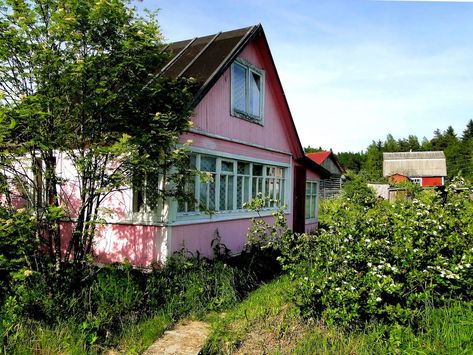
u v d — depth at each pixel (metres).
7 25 4.91
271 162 11.89
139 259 7.66
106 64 5.36
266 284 6.96
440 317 4.67
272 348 4.28
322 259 5.11
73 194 7.88
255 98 11.09
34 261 5.59
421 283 4.96
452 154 73.12
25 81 5.26
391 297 4.84
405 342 4.16
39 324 4.50
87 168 5.52
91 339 4.24
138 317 5.04
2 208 5.06
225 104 9.41
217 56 9.09
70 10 5.03
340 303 4.63
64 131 5.41
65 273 5.49
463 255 5.21
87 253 5.94
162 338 4.50
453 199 6.27
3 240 5.00
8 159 5.23
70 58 5.26
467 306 4.91
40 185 5.76
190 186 8.16
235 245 9.89
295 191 13.70
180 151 6.05
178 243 7.68
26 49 4.99
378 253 5.07
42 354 3.97
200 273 6.46
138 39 5.57
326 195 33.69
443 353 3.91
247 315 5.14
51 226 5.59
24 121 4.92
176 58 9.88
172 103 6.29
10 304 4.60
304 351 4.11
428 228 5.45
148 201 7.45
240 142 10.03
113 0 5.14
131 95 5.66
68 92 5.28
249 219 10.54
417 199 6.45
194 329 4.84
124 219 7.85
